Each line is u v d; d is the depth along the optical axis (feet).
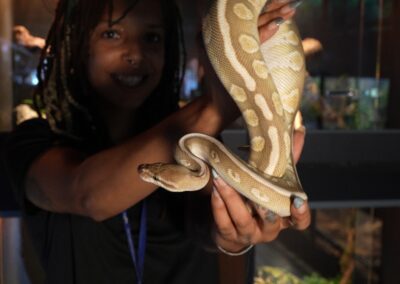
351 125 5.09
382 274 5.63
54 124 2.90
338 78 5.25
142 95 3.04
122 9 2.86
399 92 5.28
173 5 3.14
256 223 2.21
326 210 5.37
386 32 5.50
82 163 2.32
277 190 2.07
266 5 2.10
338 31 5.45
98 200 2.19
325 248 5.34
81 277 2.65
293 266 5.16
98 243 2.69
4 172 3.32
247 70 2.06
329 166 3.58
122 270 2.74
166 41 3.19
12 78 4.20
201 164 2.10
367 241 5.58
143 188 2.16
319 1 5.44
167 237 2.85
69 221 2.67
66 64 2.93
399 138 3.63
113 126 3.14
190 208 2.77
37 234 2.82
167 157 2.12
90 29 2.86
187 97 4.17
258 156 2.14
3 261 3.81
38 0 4.11
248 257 3.18
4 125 4.00
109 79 2.96
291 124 2.37
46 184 2.47
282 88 2.36
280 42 2.38
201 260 2.95
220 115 2.09
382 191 3.44
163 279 2.82
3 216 3.36
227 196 2.05
